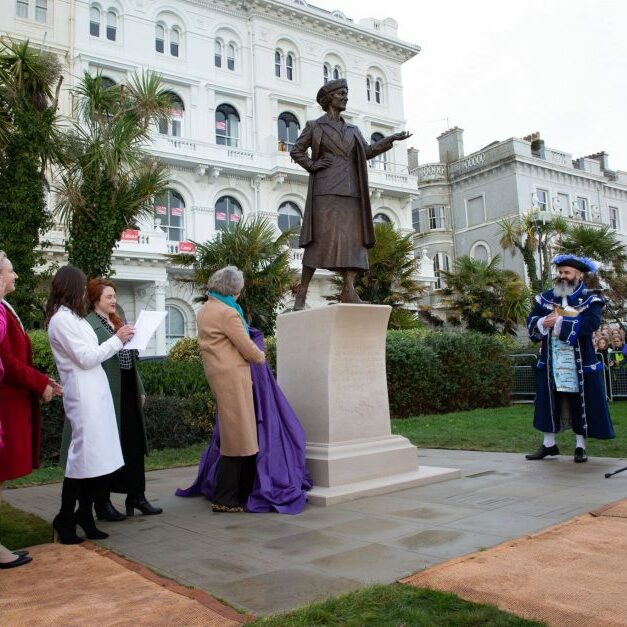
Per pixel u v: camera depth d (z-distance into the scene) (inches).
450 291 835.4
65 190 416.5
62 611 97.3
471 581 103.1
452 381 521.7
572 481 196.1
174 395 363.9
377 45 1264.8
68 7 917.8
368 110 1250.0
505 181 1385.3
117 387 167.3
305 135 214.4
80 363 139.8
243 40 1102.4
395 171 1266.0
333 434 197.3
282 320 220.2
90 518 147.6
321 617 89.9
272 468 178.1
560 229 887.1
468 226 1470.2
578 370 232.4
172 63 1018.1
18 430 127.5
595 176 1496.1
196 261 590.6
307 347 208.8
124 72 962.7
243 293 551.5
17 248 390.3
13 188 389.7
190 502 193.5
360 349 209.0
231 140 1080.8
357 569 115.2
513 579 103.4
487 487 191.3
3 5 869.2
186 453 323.9
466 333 557.9
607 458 244.5
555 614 88.7
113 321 172.6
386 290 665.6
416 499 177.6
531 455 247.4
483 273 808.9
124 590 106.9
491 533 136.2
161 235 882.1
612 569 106.8
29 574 118.1
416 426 410.0
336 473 189.0
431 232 1496.1
